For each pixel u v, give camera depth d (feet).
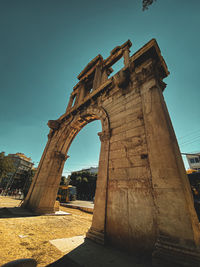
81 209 42.96
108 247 10.74
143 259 8.79
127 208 11.34
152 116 12.89
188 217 7.82
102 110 20.75
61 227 16.48
